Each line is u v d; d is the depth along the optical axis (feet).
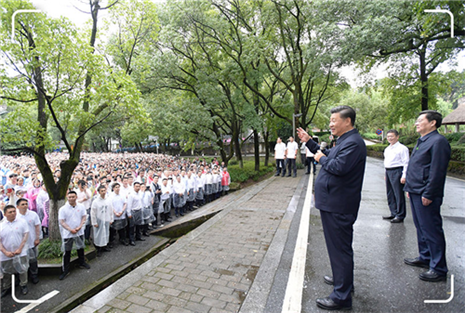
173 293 10.69
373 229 15.71
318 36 37.17
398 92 58.54
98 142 175.52
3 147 19.08
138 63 29.04
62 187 21.26
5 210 15.90
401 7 34.71
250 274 11.93
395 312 8.12
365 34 31.07
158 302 10.14
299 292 9.67
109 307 9.93
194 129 49.60
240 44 44.75
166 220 32.55
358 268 11.06
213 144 62.03
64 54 18.17
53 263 18.85
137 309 9.76
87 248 21.93
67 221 18.58
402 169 16.60
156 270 12.61
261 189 31.27
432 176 9.62
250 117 49.19
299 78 51.85
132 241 24.44
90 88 20.11
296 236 15.72
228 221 19.60
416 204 10.47
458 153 41.93
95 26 24.52
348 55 33.27
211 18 43.55
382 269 10.90
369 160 74.08
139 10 27.32
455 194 25.31
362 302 8.72
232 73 47.16
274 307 9.09
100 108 23.75
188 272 12.34
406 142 72.59
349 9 35.27
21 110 18.12
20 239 16.29
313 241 14.51
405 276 10.27
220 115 56.13
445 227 15.39
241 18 47.55
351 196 8.25
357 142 8.21
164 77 45.85
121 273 19.04
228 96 50.60
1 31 16.43
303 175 40.88
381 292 9.25
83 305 10.09
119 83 20.45
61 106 19.79
